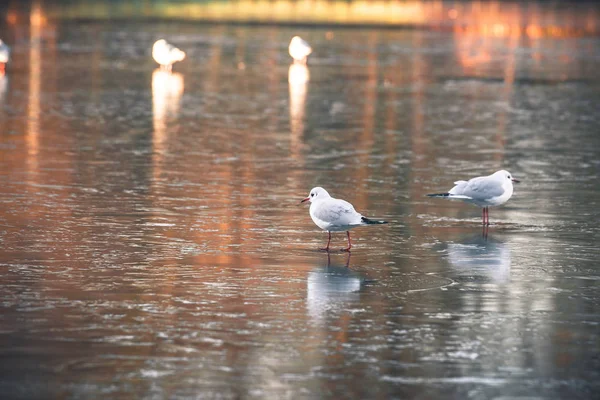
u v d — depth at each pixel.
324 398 9.25
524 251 14.95
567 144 25.75
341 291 12.62
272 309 11.82
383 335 10.95
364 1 88.44
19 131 25.69
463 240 15.65
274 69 42.53
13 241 14.98
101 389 9.38
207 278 13.14
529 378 9.79
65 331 10.90
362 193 19.39
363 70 42.88
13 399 9.13
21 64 41.00
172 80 37.84
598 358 10.34
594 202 18.80
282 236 15.70
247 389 9.42
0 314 11.45
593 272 13.75
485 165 22.69
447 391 9.45
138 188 19.34
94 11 71.62
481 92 36.44
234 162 22.48
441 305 12.09
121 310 11.68
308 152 24.02
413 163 22.84
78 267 13.56
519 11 83.06
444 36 61.41
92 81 36.72
